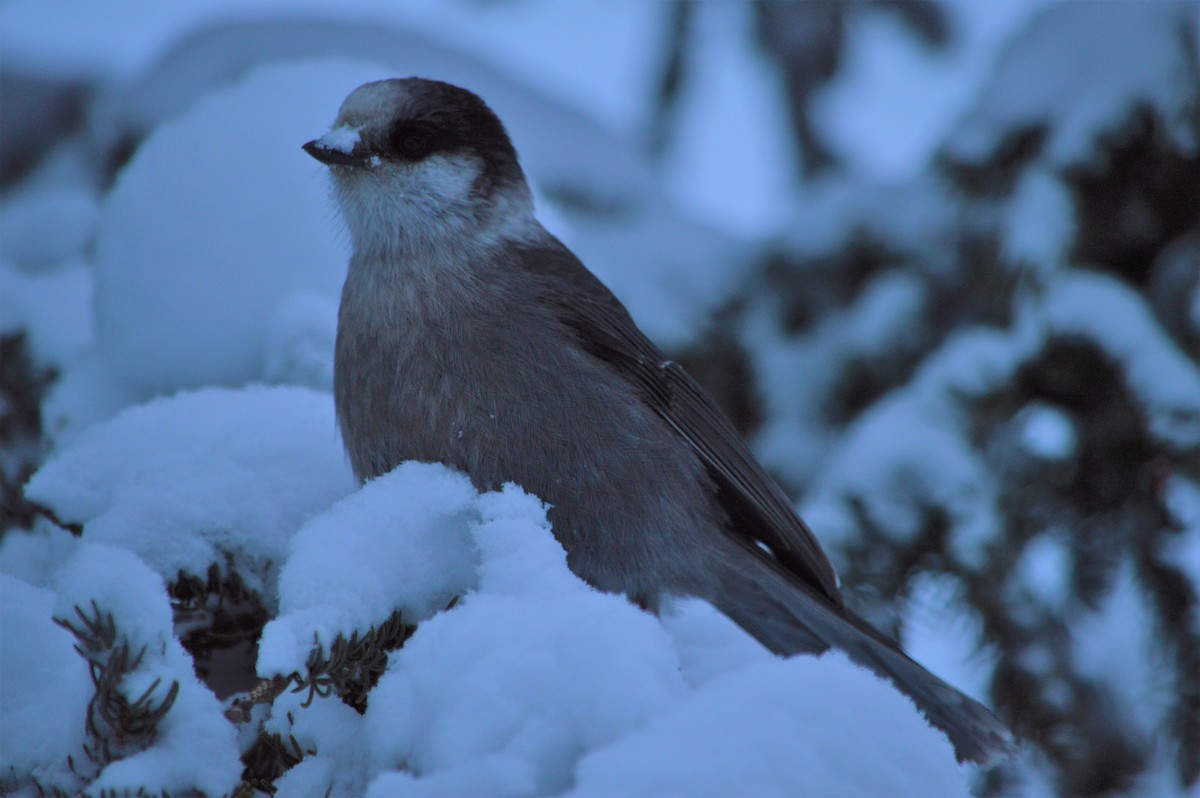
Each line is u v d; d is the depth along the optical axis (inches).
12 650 141.5
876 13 430.9
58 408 227.8
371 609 147.6
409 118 229.1
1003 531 252.2
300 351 222.2
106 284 233.0
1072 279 271.4
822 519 253.6
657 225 366.3
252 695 135.8
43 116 406.9
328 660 139.3
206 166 235.3
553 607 129.3
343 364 214.4
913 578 249.4
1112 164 280.8
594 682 117.6
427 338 211.2
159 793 125.7
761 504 236.1
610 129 400.2
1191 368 259.9
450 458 210.1
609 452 212.5
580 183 378.0
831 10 424.5
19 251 355.9
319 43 367.6
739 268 347.6
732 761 110.4
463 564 159.3
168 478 174.4
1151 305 279.1
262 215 231.9
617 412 214.2
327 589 146.4
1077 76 290.4
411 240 221.9
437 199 225.8
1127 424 260.8
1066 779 240.1
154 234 231.3
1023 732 240.5
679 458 224.8
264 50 367.2
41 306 267.0
